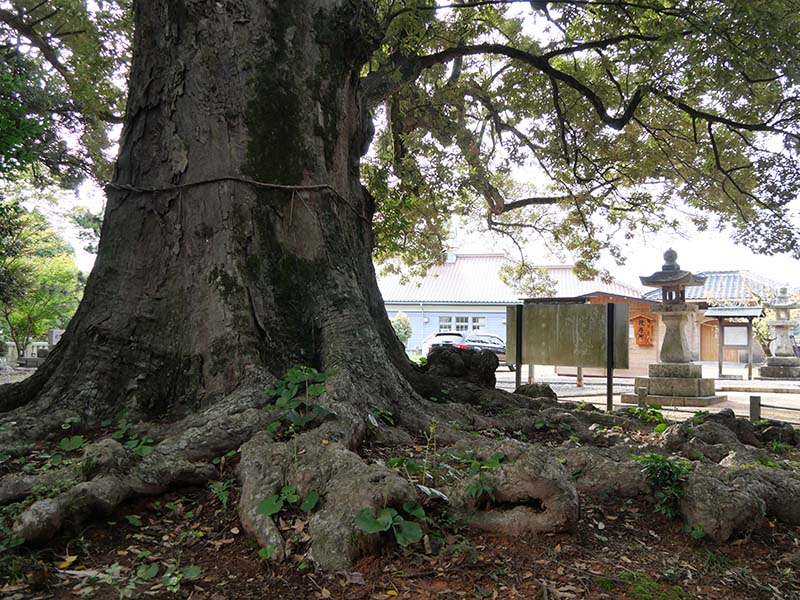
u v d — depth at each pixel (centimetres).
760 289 3216
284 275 537
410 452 433
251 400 442
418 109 1227
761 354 3288
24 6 1324
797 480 396
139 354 496
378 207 1177
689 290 3453
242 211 531
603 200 1538
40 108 1365
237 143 541
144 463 367
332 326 522
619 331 983
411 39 839
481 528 337
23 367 1911
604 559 318
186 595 271
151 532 333
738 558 332
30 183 2084
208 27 549
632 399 1325
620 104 1228
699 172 1317
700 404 1298
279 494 338
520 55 959
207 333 498
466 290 3475
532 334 1045
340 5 591
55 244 2702
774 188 1059
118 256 526
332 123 593
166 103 548
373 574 287
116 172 562
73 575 285
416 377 633
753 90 1023
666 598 281
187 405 483
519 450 383
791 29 782
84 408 464
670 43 807
